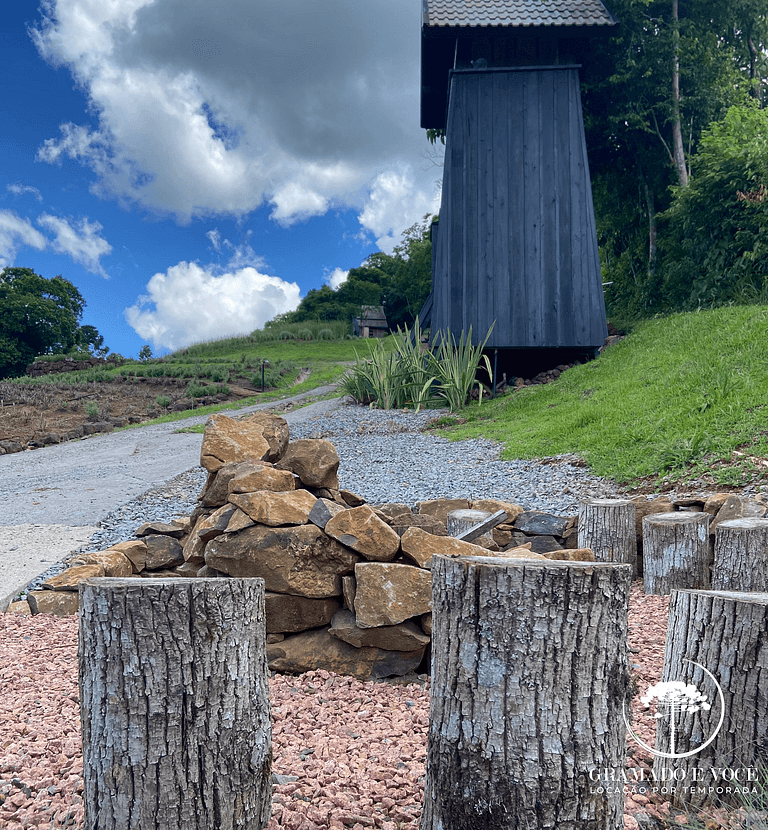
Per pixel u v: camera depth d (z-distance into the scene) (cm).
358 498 461
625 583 172
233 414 1808
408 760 235
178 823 173
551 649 163
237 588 185
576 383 1251
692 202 1398
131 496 833
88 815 177
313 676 327
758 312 1155
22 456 1373
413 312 5047
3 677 330
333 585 342
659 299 1578
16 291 4594
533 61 1559
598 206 1909
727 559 403
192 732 175
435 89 1802
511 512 550
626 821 191
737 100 1741
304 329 4412
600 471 759
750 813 173
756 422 721
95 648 174
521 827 161
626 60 1617
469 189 1470
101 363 3234
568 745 162
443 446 1047
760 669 186
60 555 576
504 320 1440
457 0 1530
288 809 202
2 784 217
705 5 1670
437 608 180
